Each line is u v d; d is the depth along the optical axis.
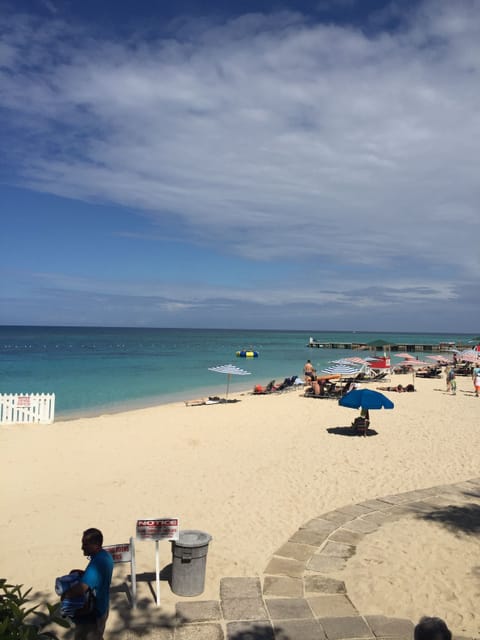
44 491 10.77
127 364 48.53
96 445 14.98
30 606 6.11
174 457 13.62
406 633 5.55
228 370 24.88
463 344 92.19
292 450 14.31
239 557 7.50
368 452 13.98
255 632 5.54
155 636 5.46
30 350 69.62
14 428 17.19
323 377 30.91
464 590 6.43
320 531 8.37
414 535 8.12
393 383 34.00
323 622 5.75
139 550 8.00
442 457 13.31
